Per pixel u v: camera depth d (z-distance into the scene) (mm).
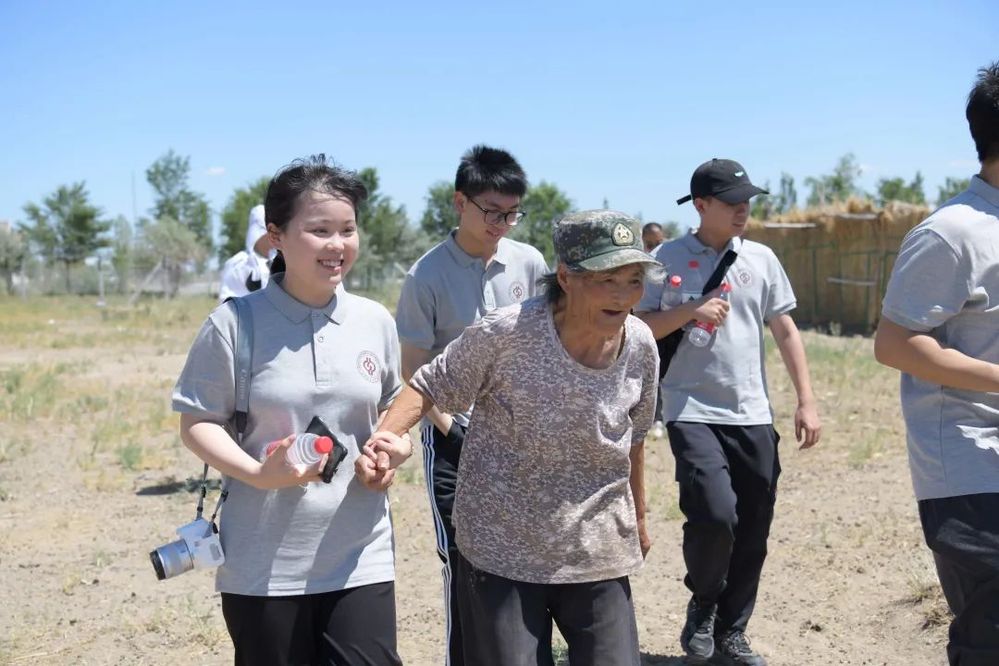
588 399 2947
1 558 6746
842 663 4898
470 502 3109
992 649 3109
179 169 83312
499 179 4242
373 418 3307
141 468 9391
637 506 3443
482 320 3037
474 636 3109
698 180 4734
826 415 10875
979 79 3217
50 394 13359
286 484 2994
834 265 23344
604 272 2820
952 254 3148
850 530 6762
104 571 6469
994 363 3207
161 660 5086
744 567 4766
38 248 64750
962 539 3127
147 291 56812
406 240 48031
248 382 3145
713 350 4695
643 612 5602
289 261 3184
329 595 3191
